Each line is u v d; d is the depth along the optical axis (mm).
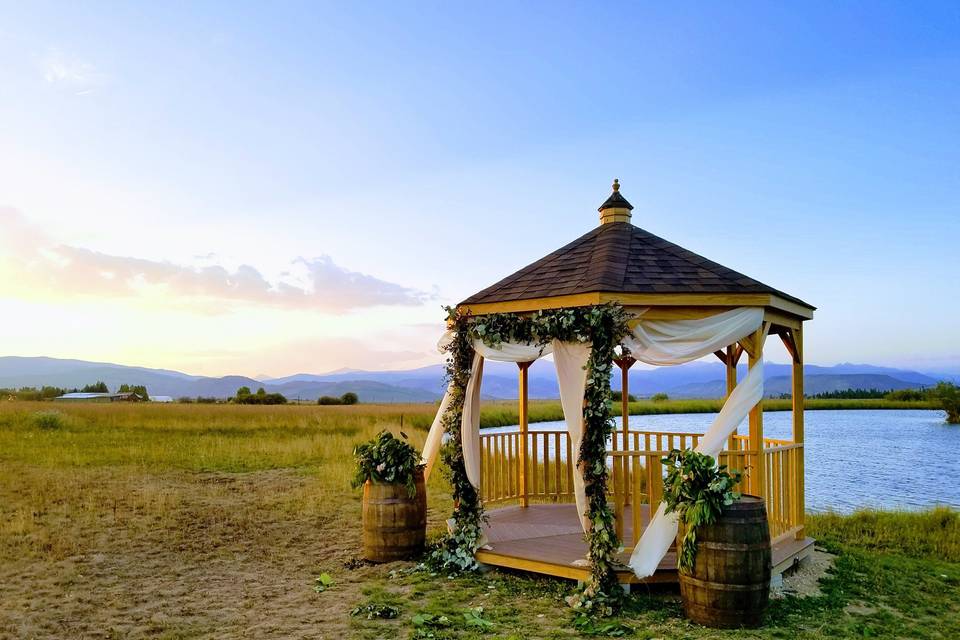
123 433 23875
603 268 6988
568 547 7359
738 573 5508
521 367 10109
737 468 7051
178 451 18750
